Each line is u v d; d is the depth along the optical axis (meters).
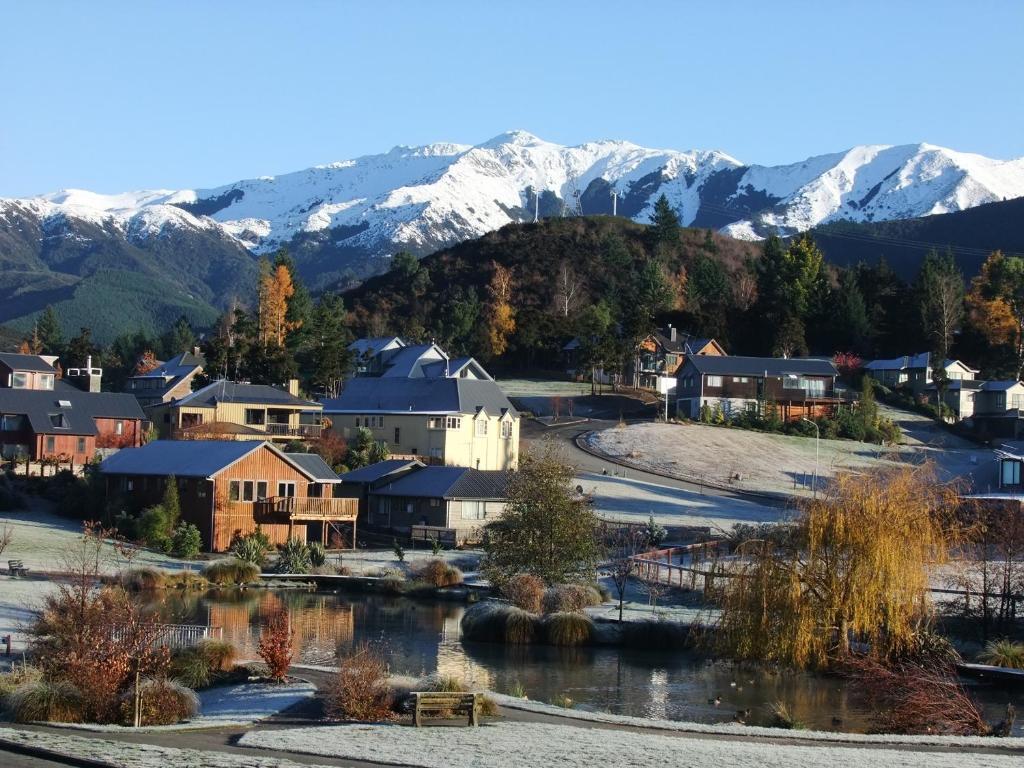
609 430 130.75
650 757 28.97
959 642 50.41
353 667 37.38
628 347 167.88
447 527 89.50
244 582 71.56
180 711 35.09
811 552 46.09
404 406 116.25
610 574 66.25
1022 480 82.81
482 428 115.44
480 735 31.88
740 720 38.03
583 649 52.75
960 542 51.28
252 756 28.53
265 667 41.94
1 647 44.03
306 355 159.00
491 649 52.12
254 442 84.69
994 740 33.41
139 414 111.75
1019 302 185.62
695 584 64.81
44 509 88.81
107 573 65.94
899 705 37.97
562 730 33.00
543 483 65.44
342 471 101.31
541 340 184.00
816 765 28.44
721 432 133.75
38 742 29.17
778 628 45.62
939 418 154.25
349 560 80.12
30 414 104.25
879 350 189.12
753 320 192.62
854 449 132.75
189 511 83.31
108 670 34.91
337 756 28.84
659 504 99.69
